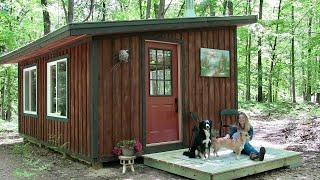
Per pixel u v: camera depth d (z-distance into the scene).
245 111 19.12
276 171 6.77
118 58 7.06
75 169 7.07
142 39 7.43
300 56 25.92
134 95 7.35
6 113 20.62
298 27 24.38
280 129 12.39
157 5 21.11
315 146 9.20
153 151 7.54
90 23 6.41
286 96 31.36
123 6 23.23
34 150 9.59
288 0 22.80
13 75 19.39
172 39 7.84
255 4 25.05
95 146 6.90
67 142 8.09
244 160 6.59
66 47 8.08
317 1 19.66
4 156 8.88
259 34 20.22
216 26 8.53
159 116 7.75
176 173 6.32
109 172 6.70
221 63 8.67
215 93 8.59
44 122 9.65
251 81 25.52
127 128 7.24
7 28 15.60
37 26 18.77
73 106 7.78
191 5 9.32
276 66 24.75
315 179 6.14
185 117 8.03
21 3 16.84
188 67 8.12
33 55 10.09
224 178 5.80
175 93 8.02
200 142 6.81
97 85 6.89
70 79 7.91
